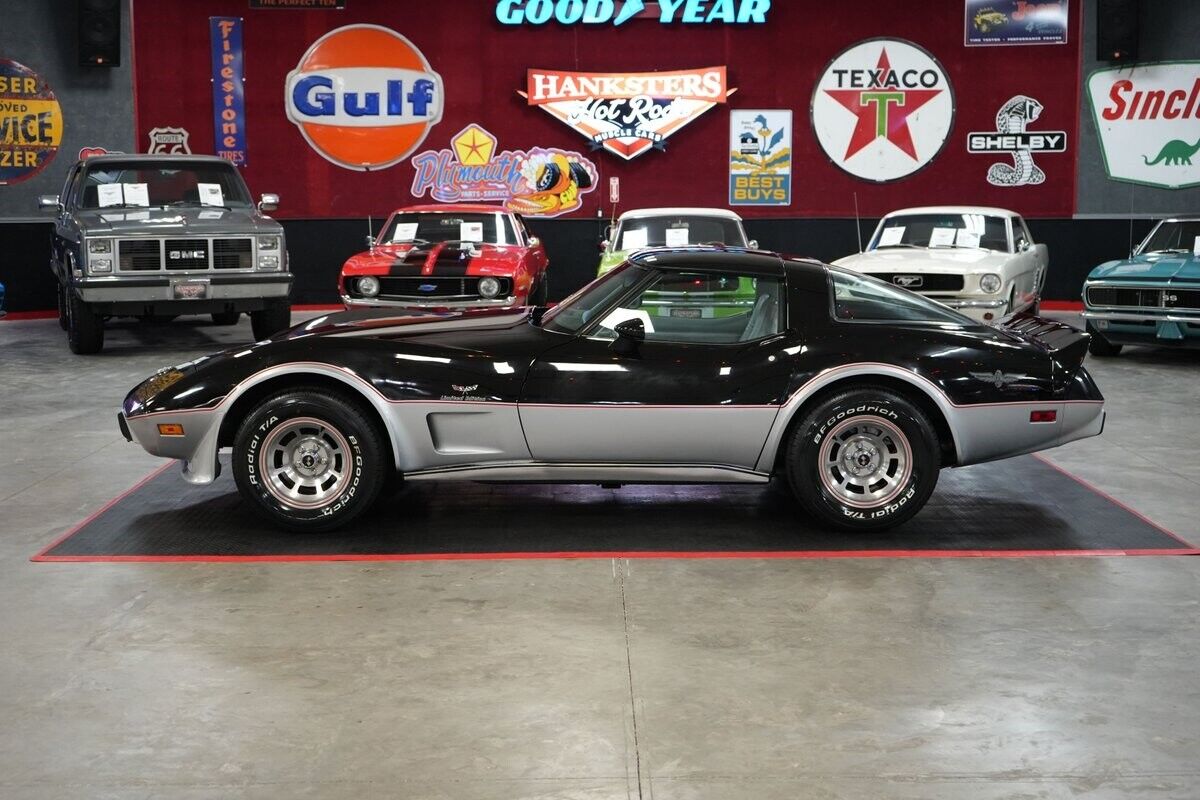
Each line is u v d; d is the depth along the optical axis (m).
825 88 16.61
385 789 3.11
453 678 3.83
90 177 12.45
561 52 16.53
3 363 11.36
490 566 5.04
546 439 5.42
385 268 11.36
